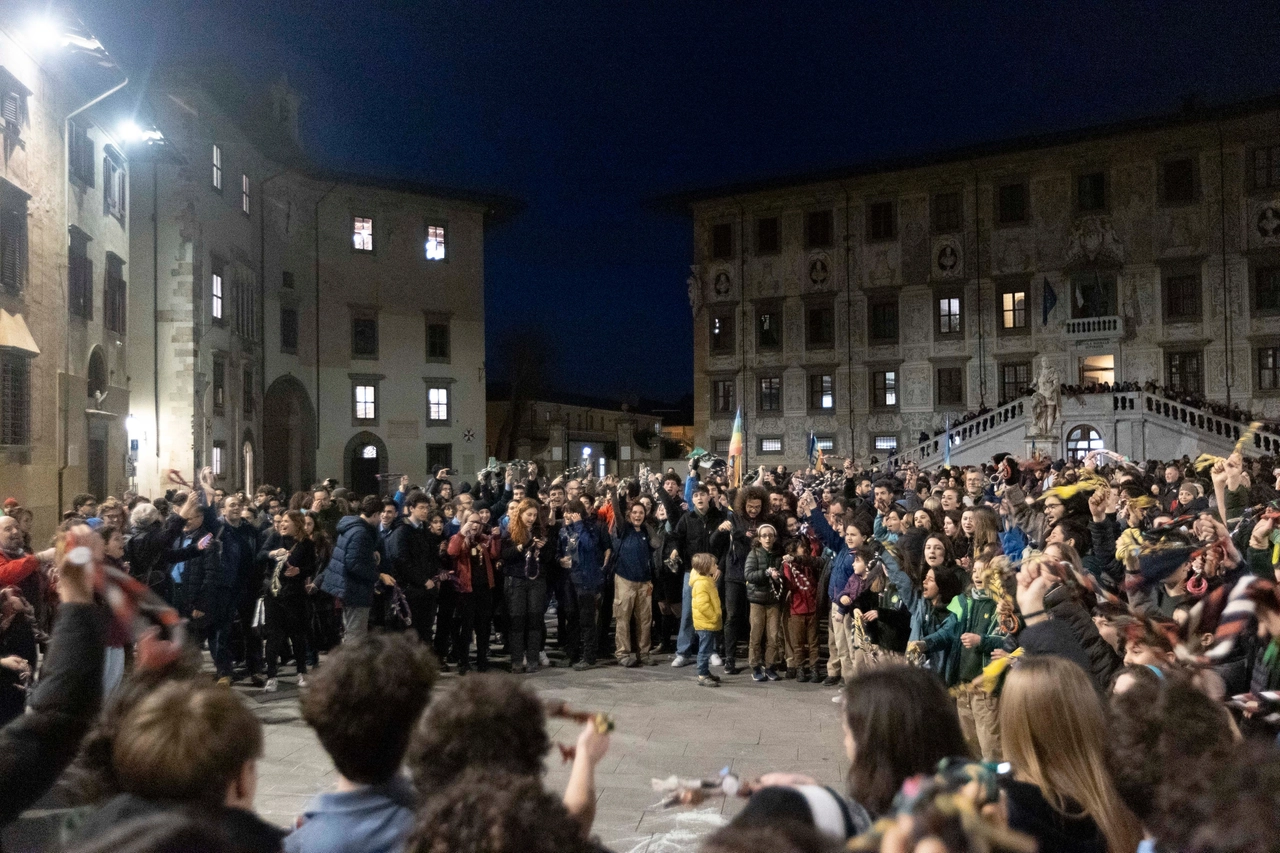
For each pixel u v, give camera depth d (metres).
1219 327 37.09
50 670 3.01
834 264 43.62
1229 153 37.12
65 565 3.14
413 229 43.94
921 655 6.99
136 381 28.28
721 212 46.06
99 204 23.94
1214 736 2.51
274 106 39.59
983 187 40.97
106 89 23.23
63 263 21.19
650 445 54.47
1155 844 2.47
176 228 29.50
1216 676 3.78
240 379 34.22
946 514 10.70
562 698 10.68
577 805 2.70
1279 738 3.41
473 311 45.62
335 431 41.06
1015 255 40.38
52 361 20.56
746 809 2.52
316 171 39.94
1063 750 3.17
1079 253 39.19
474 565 12.31
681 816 6.76
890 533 11.04
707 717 9.79
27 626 7.47
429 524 11.97
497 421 56.03
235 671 12.14
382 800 2.89
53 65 20.62
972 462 37.69
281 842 2.49
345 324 41.62
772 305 44.84
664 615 13.75
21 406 18.98
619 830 6.48
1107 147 38.88
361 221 42.44
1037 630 4.79
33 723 2.92
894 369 42.50
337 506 15.00
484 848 1.96
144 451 28.42
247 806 2.47
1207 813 1.79
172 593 10.70
